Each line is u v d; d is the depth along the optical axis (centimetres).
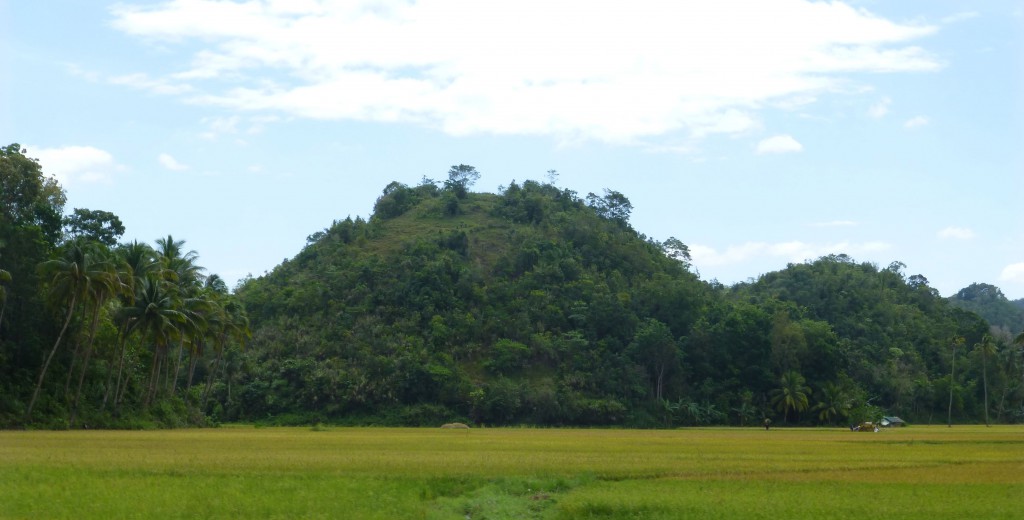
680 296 18725
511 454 6209
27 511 3506
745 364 17375
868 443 8181
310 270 19325
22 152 10825
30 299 9694
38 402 9338
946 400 18012
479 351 16988
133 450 6006
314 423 14912
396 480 4522
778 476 4888
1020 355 18538
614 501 3900
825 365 17288
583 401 15900
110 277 9000
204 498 3825
